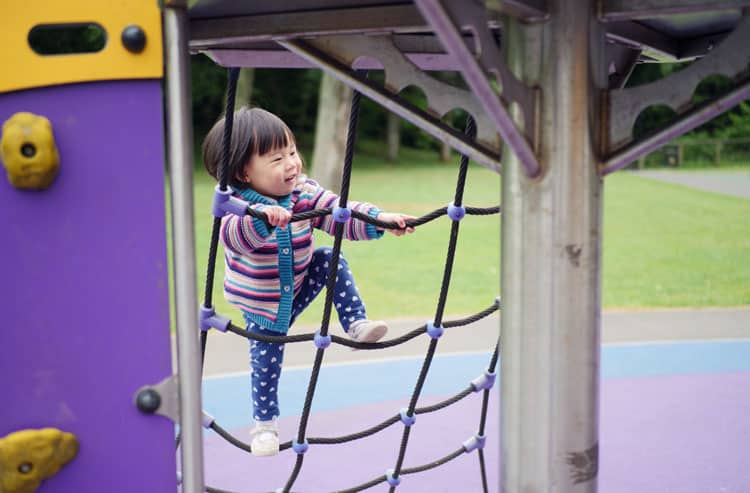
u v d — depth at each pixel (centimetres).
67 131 159
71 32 2100
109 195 161
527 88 162
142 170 161
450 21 132
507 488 177
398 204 1717
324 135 1966
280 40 182
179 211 162
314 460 417
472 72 140
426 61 240
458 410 497
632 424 470
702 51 234
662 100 164
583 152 165
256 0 169
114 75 158
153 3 158
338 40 182
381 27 175
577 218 166
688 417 481
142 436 167
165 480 168
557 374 170
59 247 162
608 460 413
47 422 166
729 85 161
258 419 262
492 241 1223
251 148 242
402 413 255
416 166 3083
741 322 732
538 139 165
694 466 404
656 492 373
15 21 156
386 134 3712
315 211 204
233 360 610
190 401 167
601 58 169
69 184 161
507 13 159
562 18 162
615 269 993
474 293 866
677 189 1930
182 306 164
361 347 226
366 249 1148
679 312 775
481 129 174
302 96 3341
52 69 157
